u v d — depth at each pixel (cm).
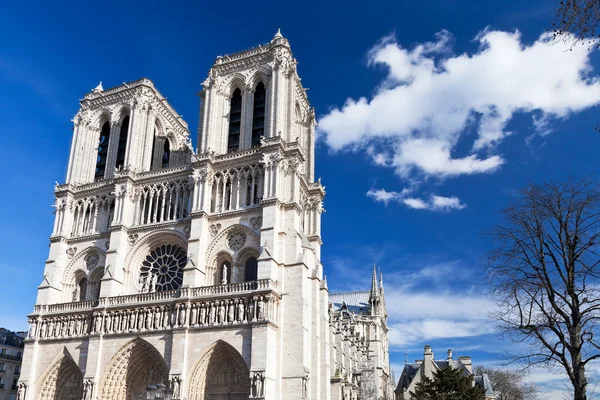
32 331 8894
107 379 7981
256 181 8725
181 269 8756
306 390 7456
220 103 9619
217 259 8519
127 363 8019
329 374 8788
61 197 9962
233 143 9575
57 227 9794
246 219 8462
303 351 7525
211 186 8925
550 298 3031
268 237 8038
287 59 9525
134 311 8194
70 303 8875
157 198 9300
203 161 8912
